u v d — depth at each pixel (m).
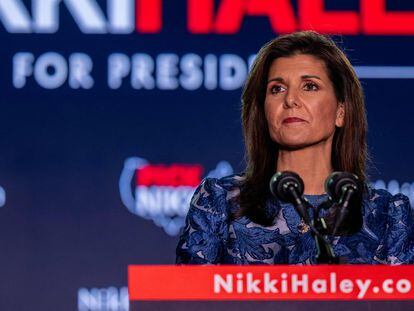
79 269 8.59
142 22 8.55
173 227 8.55
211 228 4.45
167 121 8.59
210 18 8.56
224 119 8.59
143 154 8.59
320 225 3.80
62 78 8.59
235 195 4.54
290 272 3.38
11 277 8.57
